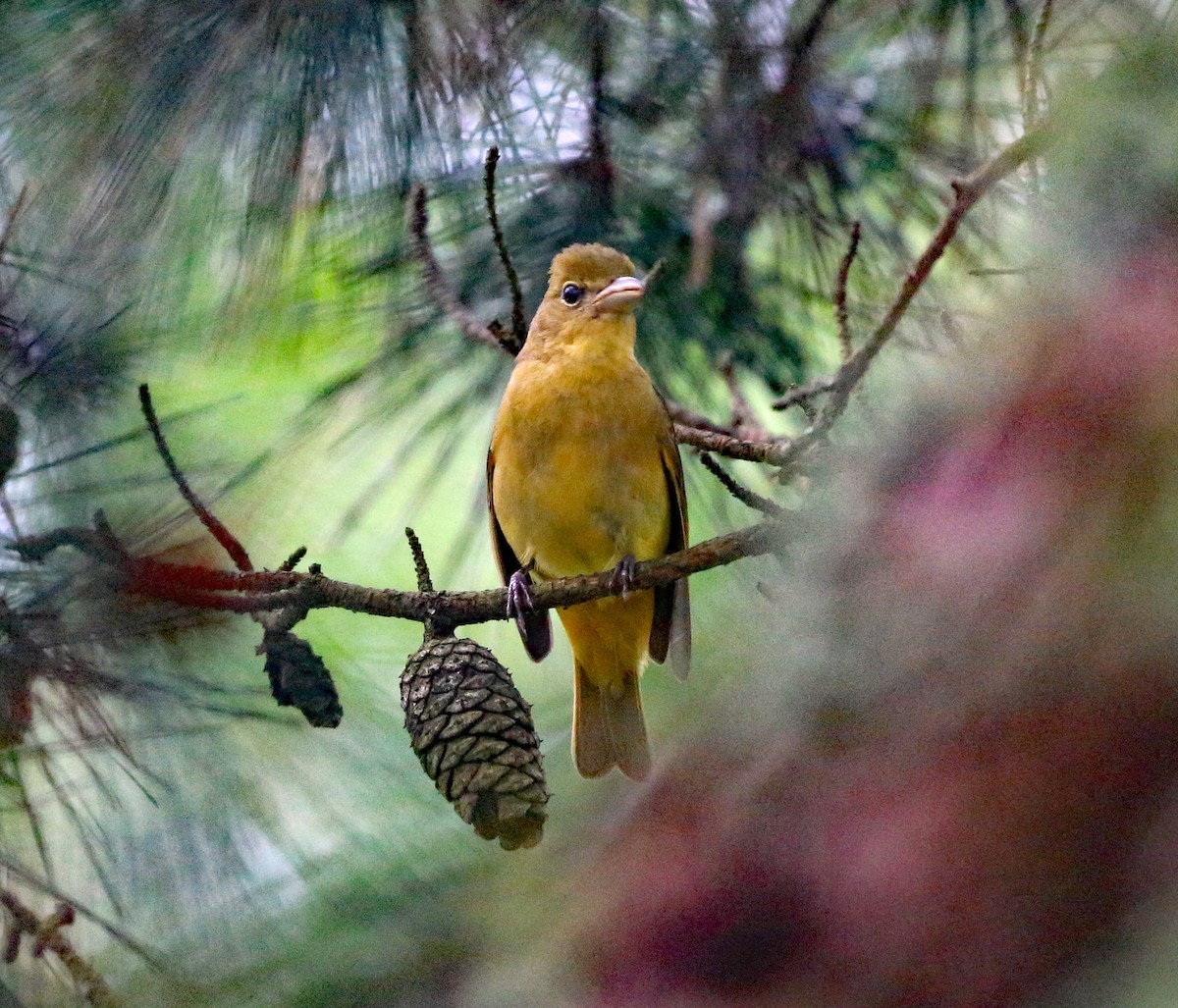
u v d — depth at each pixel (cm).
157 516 632
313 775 673
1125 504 165
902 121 698
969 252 691
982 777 161
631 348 859
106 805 621
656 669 977
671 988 177
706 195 708
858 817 170
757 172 715
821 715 182
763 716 192
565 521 889
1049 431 175
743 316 780
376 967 507
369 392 813
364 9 658
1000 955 155
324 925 555
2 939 570
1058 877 154
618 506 881
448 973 363
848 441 632
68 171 647
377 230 727
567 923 206
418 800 672
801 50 682
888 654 176
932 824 163
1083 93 239
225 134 659
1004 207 667
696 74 697
